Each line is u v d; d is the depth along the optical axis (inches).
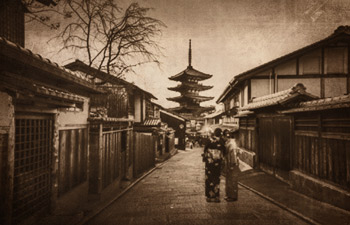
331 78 528.4
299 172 300.2
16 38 279.6
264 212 225.8
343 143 222.7
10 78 133.3
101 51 355.3
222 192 320.8
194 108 1711.4
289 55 526.6
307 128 287.1
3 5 223.8
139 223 204.7
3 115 134.5
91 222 209.9
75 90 251.0
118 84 404.2
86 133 272.5
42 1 295.4
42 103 178.4
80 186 253.9
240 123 604.1
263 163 432.1
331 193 232.4
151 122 816.9
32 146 174.1
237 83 589.6
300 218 206.4
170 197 298.4
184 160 791.1
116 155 357.4
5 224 137.0
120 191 335.0
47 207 193.8
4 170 137.2
